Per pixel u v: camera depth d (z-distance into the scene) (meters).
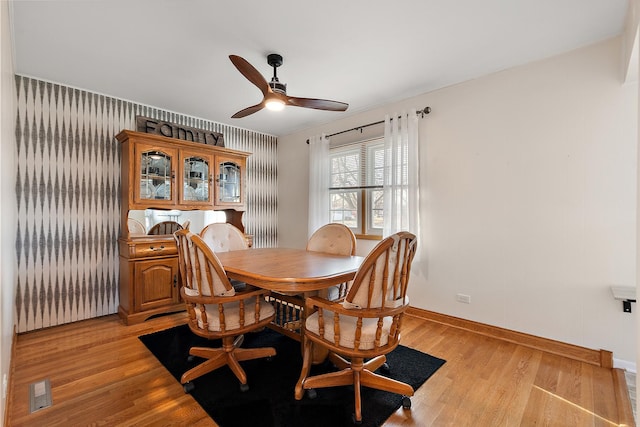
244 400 1.62
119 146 3.08
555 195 2.24
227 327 1.68
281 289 1.57
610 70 2.03
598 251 2.08
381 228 3.41
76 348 2.23
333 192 3.83
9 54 1.88
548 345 2.24
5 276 1.63
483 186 2.59
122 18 1.84
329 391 1.71
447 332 2.60
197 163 3.35
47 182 2.68
